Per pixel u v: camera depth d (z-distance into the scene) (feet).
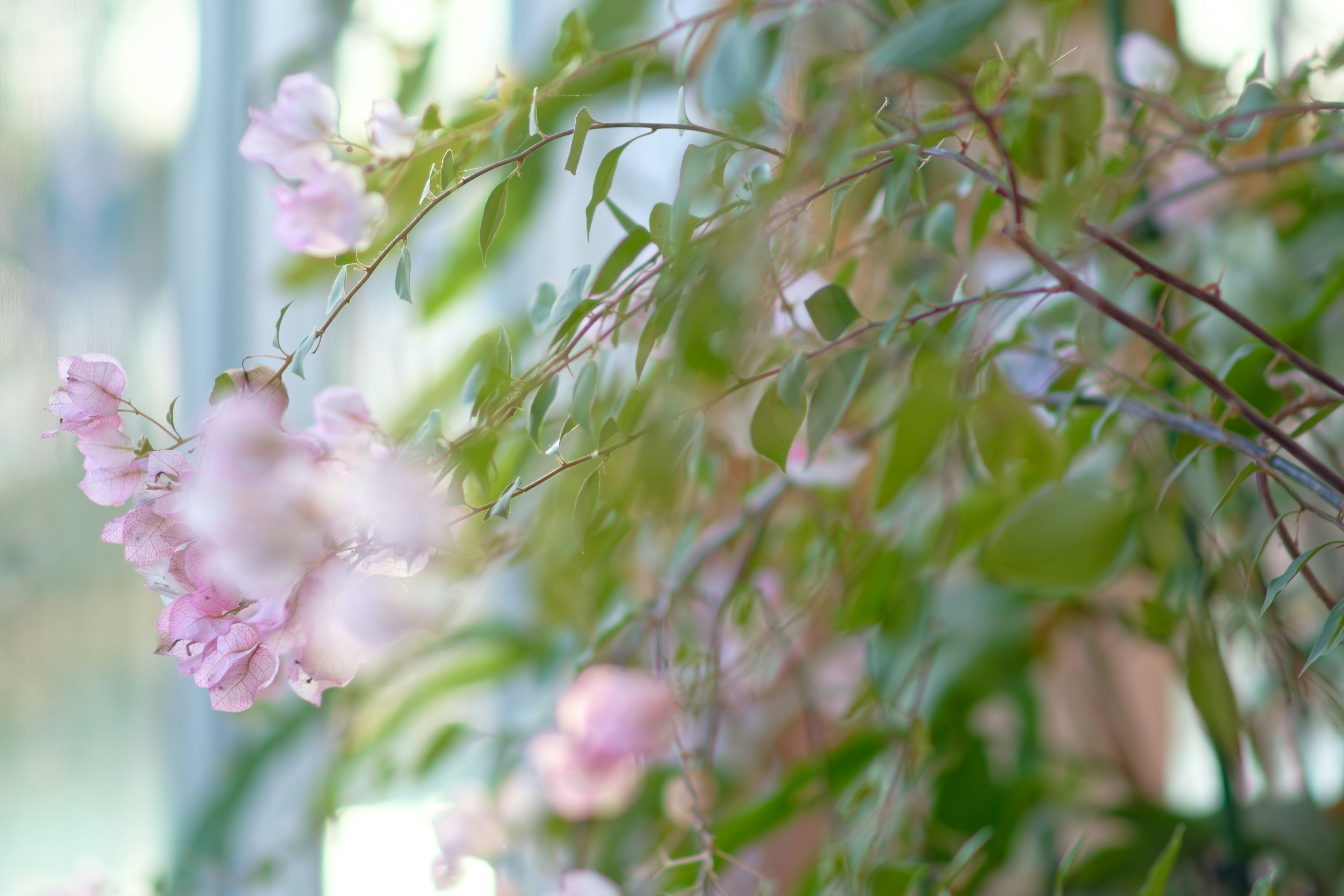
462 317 7.25
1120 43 4.78
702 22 4.37
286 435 3.96
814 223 4.45
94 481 4.00
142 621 6.55
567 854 5.08
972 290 4.66
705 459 4.75
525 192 5.20
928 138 4.15
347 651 3.99
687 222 4.06
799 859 5.36
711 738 4.69
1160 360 4.36
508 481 4.49
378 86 6.40
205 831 5.78
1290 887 4.93
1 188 6.06
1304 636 5.05
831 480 4.65
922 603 4.60
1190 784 7.62
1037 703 5.05
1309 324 4.41
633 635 4.70
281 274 5.32
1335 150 4.33
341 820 6.03
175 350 6.54
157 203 6.50
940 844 4.79
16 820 6.23
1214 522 4.61
